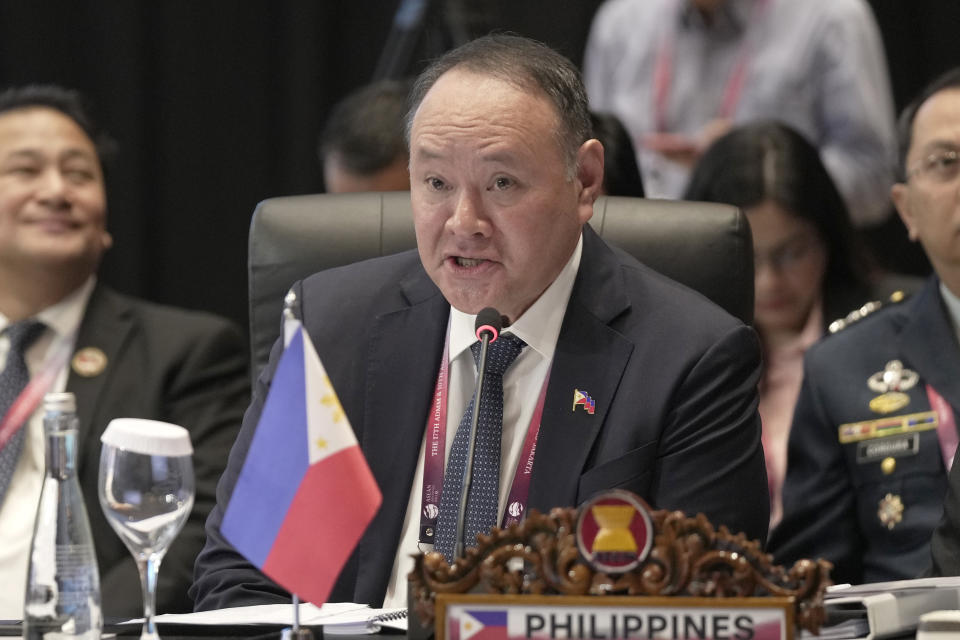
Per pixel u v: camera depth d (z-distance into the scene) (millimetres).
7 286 12523
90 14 19547
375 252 9281
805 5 17016
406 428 8156
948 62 19156
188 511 6410
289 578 5949
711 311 8273
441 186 7570
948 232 10766
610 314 8188
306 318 8727
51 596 6180
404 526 8047
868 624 6305
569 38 19359
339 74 19875
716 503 7812
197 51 19797
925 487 10562
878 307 11656
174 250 19922
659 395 7898
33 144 12484
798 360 12875
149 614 6320
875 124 16750
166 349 12445
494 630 5352
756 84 17016
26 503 11680
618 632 5305
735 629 5258
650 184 16781
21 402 12109
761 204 12633
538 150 7477
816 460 11117
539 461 7840
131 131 19500
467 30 16672
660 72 17438
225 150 19891
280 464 5996
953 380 10742
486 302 7723
